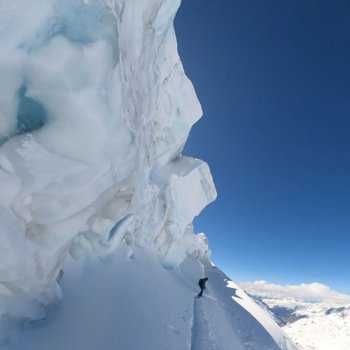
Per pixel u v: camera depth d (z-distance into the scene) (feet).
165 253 60.34
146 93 34.94
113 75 17.10
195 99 65.82
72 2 15.38
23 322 17.56
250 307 74.13
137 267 38.68
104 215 29.86
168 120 59.06
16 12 14.17
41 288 18.99
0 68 14.67
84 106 16.01
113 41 16.66
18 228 16.25
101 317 22.91
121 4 21.33
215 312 53.83
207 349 36.11
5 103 15.56
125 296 28.71
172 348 28.07
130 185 31.91
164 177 63.52
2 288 16.53
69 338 18.88
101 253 30.30
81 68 15.51
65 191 17.80
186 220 68.39
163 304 37.29
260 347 49.01
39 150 16.02
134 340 23.76
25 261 16.71
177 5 41.42
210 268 99.76
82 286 24.32
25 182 15.92
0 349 15.37
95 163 18.22
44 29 15.11
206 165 74.74
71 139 16.62
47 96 15.85
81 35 15.85
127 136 20.38
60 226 18.93
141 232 48.32
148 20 35.17
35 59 15.07
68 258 24.89
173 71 56.13
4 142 16.02
